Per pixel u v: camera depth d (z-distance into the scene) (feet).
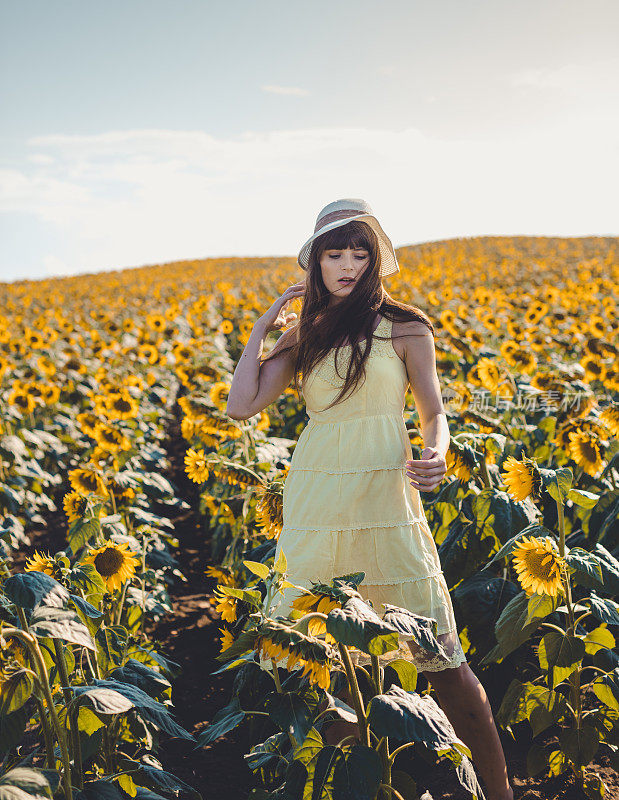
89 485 11.76
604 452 10.84
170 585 15.17
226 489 12.75
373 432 7.24
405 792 6.25
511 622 7.83
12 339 35.91
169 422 29.71
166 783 6.61
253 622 6.01
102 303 71.72
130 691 6.10
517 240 158.20
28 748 9.07
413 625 5.24
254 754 7.27
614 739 7.78
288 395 20.89
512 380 15.83
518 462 7.87
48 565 7.05
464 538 9.41
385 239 7.71
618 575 7.23
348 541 7.17
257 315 47.39
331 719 6.47
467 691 7.14
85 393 26.45
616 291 46.50
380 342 7.27
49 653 6.52
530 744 9.05
